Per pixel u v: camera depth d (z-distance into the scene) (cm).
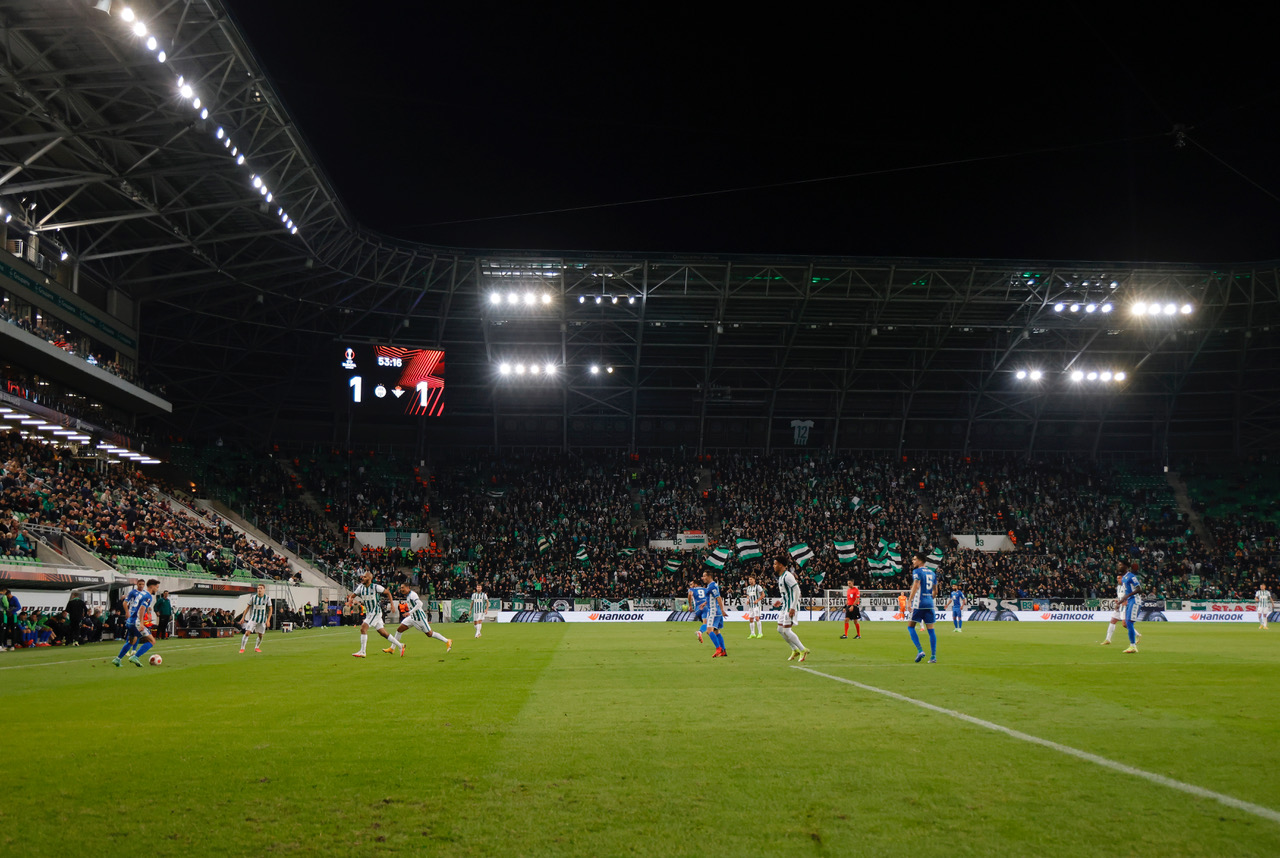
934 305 6122
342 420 6881
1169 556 6369
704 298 6081
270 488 6212
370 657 2339
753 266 5706
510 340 6525
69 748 923
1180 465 7188
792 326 6341
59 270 4459
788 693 1334
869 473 7100
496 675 1714
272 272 5162
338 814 657
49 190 4234
